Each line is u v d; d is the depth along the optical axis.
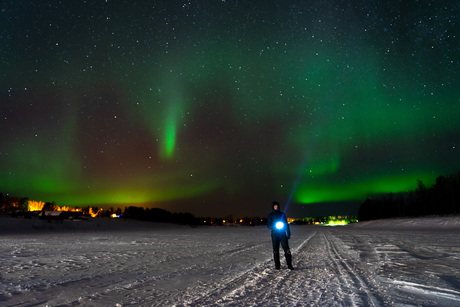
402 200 85.56
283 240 8.02
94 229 46.03
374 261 9.29
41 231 37.28
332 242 18.30
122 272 7.56
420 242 16.75
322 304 4.54
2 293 5.38
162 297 5.04
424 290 5.38
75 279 6.62
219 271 7.69
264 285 5.93
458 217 52.41
